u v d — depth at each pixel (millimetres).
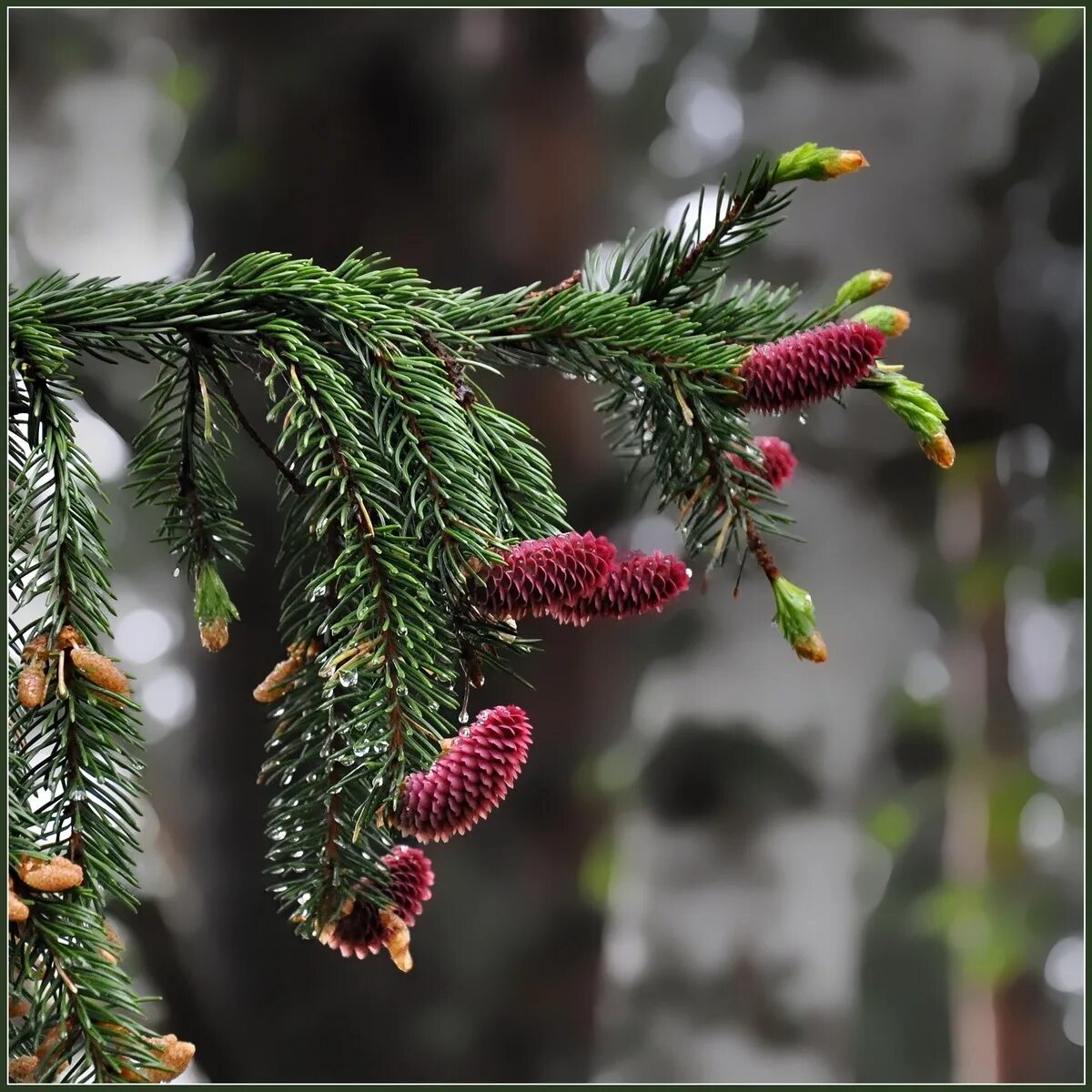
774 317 2223
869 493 5648
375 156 4000
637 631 5191
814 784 5004
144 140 5930
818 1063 4816
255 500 3777
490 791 2107
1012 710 6641
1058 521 6070
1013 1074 6402
